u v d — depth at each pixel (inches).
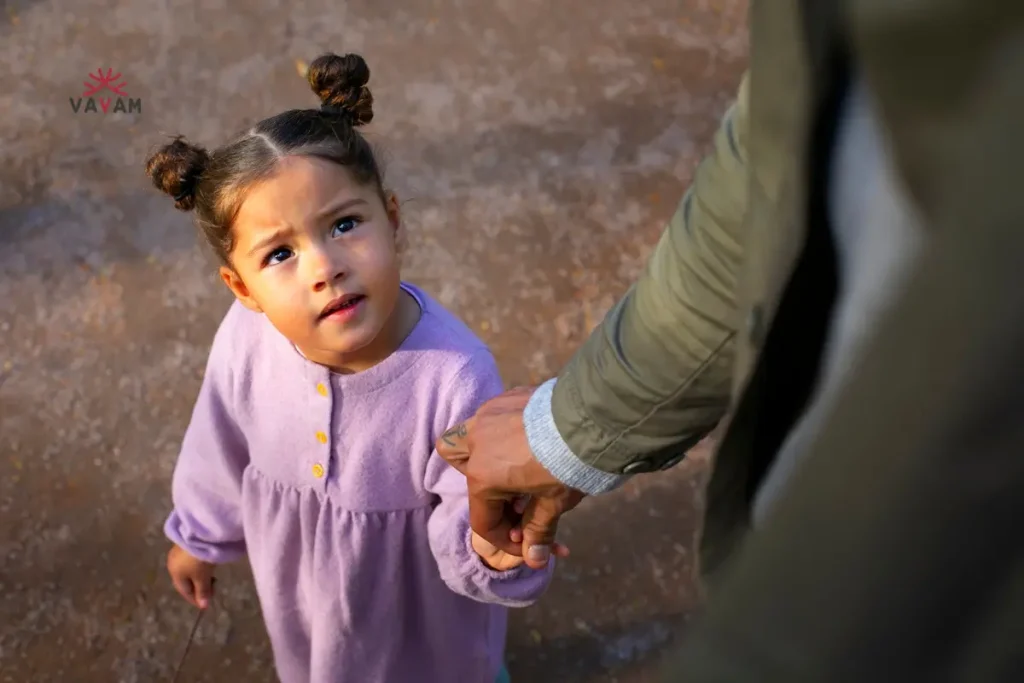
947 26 14.4
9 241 105.3
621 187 111.6
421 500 54.6
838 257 25.4
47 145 113.9
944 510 13.6
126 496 88.7
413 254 104.6
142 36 125.7
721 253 33.5
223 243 48.4
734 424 30.3
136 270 103.4
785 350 28.6
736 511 32.6
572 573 84.4
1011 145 12.8
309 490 54.9
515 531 48.5
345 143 47.4
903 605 14.3
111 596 83.1
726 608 16.4
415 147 114.4
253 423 54.3
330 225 46.6
